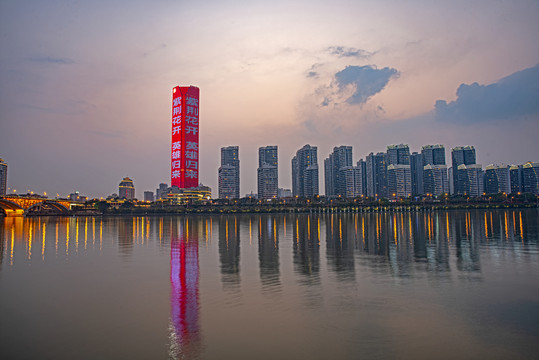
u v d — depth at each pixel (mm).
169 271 36469
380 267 37125
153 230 102188
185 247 57625
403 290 27469
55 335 19406
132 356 16906
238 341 18422
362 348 17500
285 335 19078
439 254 45844
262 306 23875
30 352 17375
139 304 24766
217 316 22078
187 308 23750
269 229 101312
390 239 65938
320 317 21656
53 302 25547
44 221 179250
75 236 81375
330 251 50312
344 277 32344
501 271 34438
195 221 174750
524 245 54281
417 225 109000
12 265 41219
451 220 139375
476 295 25938
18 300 26141
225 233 87375
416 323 20531
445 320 20969
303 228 103562
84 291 28516
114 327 20500
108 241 68812
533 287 28125
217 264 40344
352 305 23859
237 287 29078
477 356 16594
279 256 46062
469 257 43094
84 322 21344
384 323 20609
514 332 19156
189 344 18141
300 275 33469
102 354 17109
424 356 16641
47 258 46594
